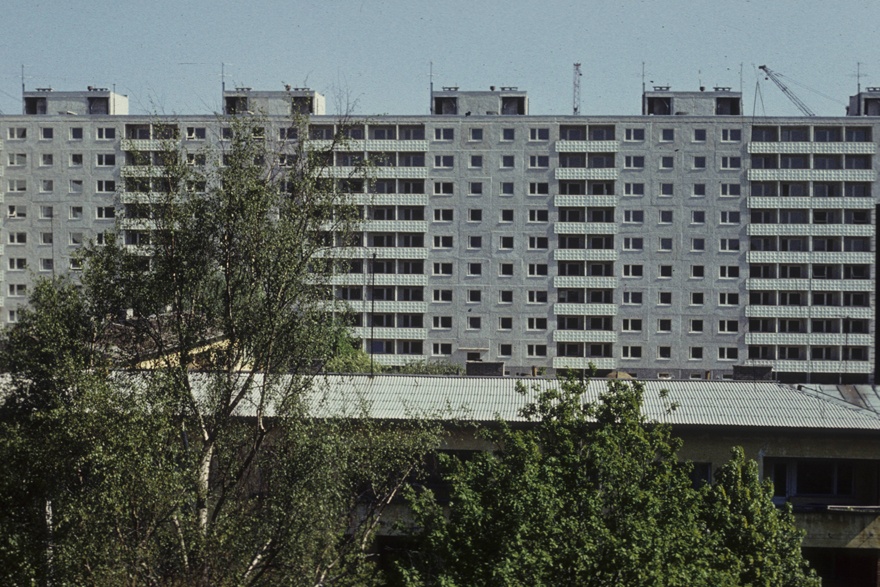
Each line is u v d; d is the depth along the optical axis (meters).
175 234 33.00
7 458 30.00
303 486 29.08
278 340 32.84
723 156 103.88
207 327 33.34
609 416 30.53
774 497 38.53
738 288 103.69
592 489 27.53
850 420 37.62
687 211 103.94
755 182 104.00
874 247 102.94
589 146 103.62
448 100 111.06
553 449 29.44
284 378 33.28
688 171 103.94
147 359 33.22
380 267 105.12
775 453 37.47
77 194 108.88
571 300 104.88
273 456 31.48
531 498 26.17
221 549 27.91
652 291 103.94
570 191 105.25
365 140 104.12
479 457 29.19
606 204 103.62
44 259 109.50
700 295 104.12
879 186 103.19
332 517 29.34
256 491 33.09
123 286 33.41
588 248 104.25
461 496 27.02
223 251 32.91
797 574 28.78
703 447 37.62
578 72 113.50
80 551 26.97
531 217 104.69
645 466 28.78
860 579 38.44
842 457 37.38
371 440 32.06
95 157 108.75
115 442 27.70
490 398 40.12
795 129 104.56
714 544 27.25
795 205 103.19
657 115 104.62
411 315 105.50
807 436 37.38
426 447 32.38
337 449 30.30
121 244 34.41
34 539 29.34
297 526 28.38
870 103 114.31
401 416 37.47
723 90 110.12
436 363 97.06
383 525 33.56
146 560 27.42
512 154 104.44
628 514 26.50
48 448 28.91
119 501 27.16
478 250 104.56
